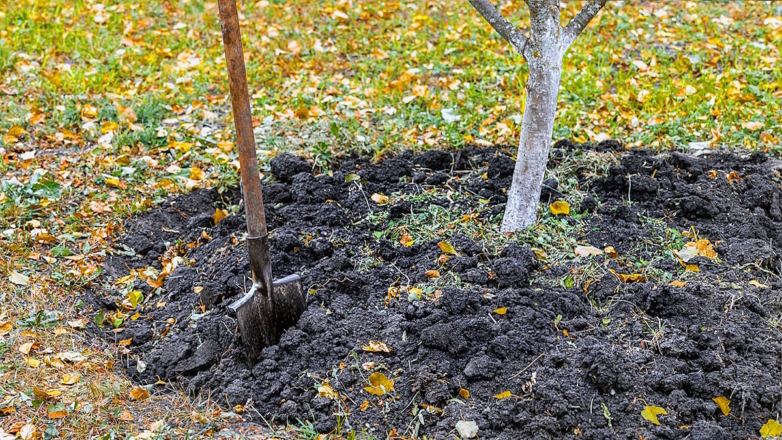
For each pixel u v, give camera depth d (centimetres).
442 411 302
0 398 304
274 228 426
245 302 328
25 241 410
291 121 562
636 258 380
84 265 402
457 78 639
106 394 312
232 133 548
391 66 660
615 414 293
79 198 458
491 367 311
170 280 394
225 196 484
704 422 286
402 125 547
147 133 534
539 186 396
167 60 677
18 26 700
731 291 350
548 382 300
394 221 425
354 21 757
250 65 666
